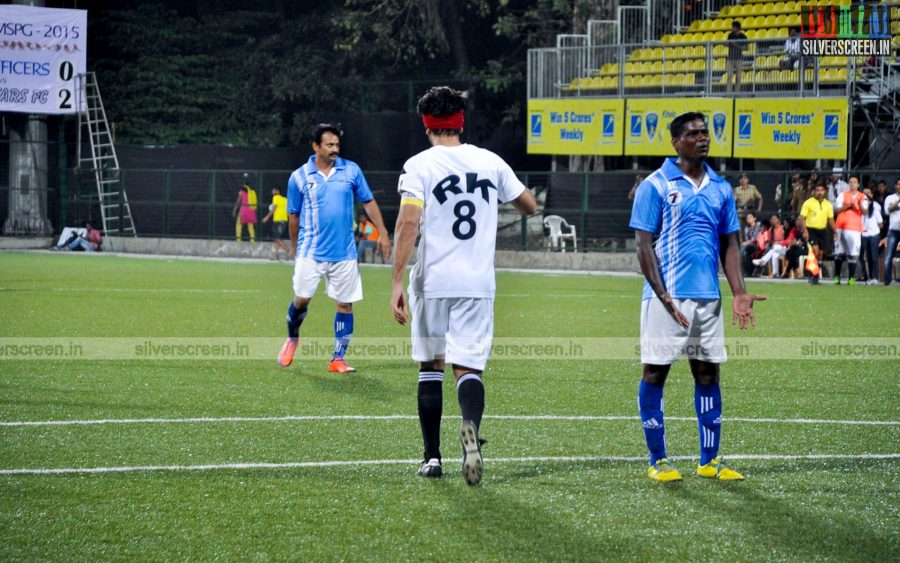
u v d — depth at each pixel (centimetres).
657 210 1697
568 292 5819
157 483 1691
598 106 7888
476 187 1692
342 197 2903
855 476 1739
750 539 1400
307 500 1591
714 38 8394
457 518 1495
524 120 10544
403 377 2848
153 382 2723
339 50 11956
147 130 11450
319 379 2805
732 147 7288
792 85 7312
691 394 2573
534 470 1784
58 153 10412
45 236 10294
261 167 10138
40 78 9875
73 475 1738
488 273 1691
